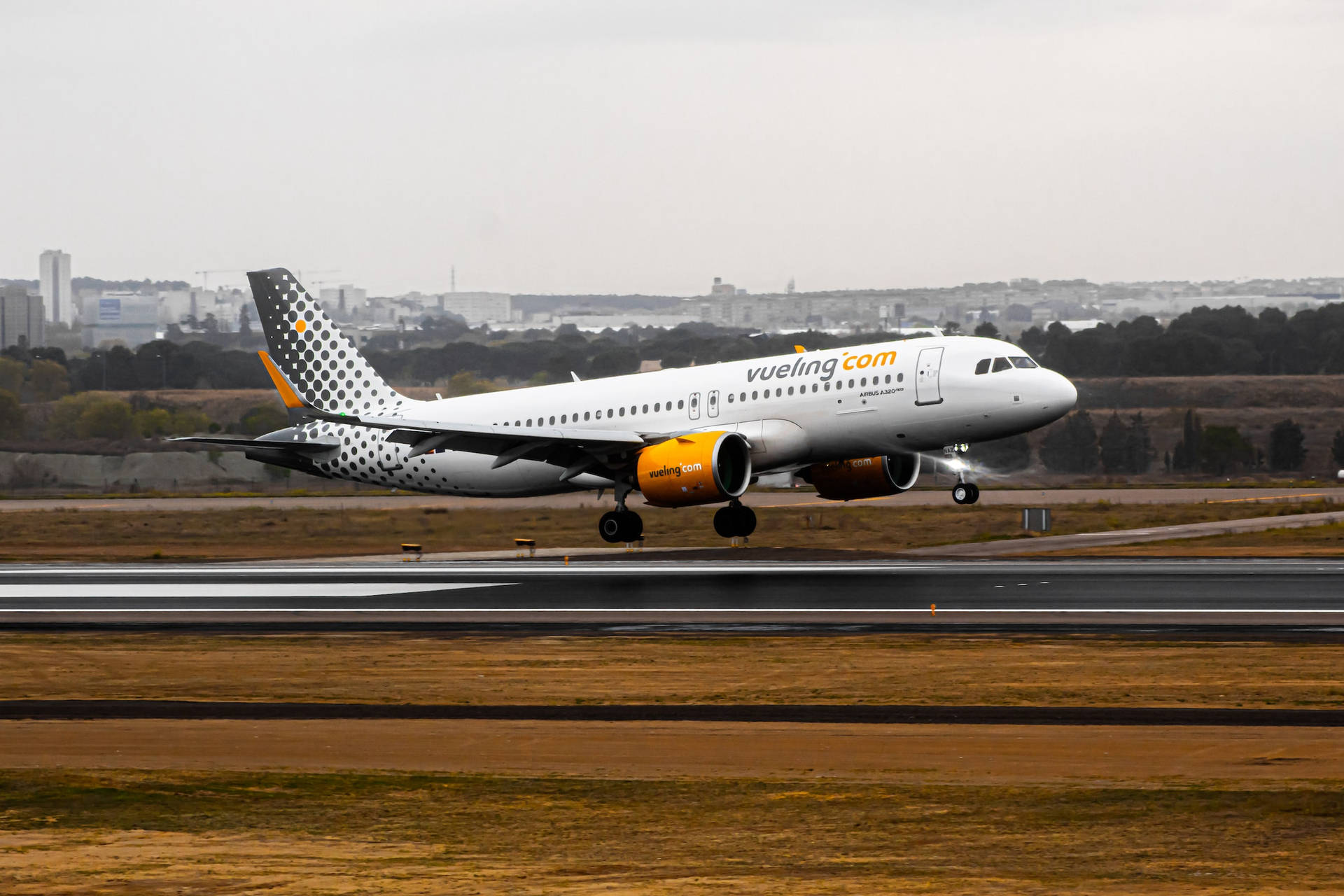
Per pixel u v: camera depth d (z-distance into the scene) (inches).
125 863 1988.2
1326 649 3873.0
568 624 4670.3
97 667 3900.1
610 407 7568.9
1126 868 1931.6
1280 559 6510.8
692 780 2522.1
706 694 3336.6
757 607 5000.0
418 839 2148.1
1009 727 2915.8
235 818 2289.6
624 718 3075.8
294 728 3006.9
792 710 3122.5
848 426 6879.9
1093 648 3959.2
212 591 5930.1
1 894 1800.0
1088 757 2647.6
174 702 3319.4
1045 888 1819.6
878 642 4153.5
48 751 2807.6
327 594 5708.7
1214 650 3892.7
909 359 6766.7
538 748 2802.7
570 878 1891.0
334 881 1877.5
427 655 4045.3
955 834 2142.0
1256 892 1798.7
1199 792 2367.1
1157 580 5580.7
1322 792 2354.8
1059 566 6254.9
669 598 5290.4
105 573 6875.0
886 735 2859.3
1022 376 6540.4
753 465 7135.8
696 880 1875.0
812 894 1793.8
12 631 4749.0
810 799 2375.7
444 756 2741.1
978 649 3983.8
